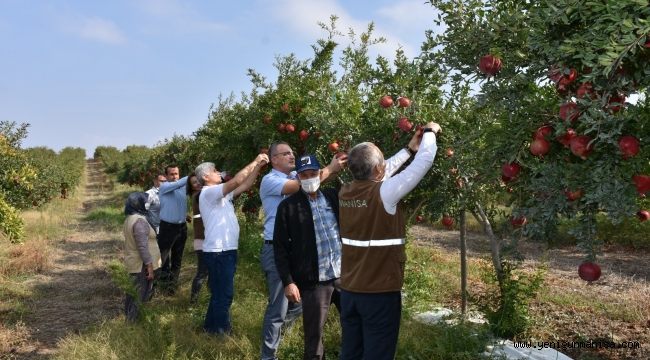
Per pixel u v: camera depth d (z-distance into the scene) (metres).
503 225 3.61
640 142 2.66
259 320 5.65
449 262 9.58
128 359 4.65
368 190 3.19
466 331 4.87
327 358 4.66
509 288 5.44
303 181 4.12
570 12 2.81
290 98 8.45
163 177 8.53
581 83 2.89
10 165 11.33
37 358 5.21
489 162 3.46
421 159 3.17
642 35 2.27
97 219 17.95
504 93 3.31
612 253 12.21
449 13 3.68
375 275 3.16
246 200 11.01
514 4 3.68
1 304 6.95
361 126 6.07
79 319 6.46
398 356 4.54
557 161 3.16
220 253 5.29
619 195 2.54
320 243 4.12
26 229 13.62
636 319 6.18
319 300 4.12
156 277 6.78
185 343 5.02
